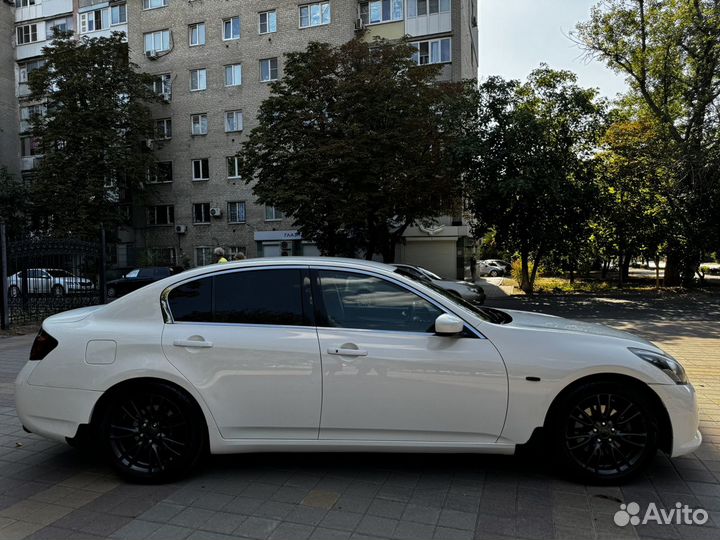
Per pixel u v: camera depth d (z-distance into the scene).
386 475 3.59
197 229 32.44
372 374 3.37
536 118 18.34
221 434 3.46
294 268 3.68
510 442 3.36
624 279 28.47
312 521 2.97
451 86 20.67
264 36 30.45
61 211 28.02
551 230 19.55
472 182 19.00
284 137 19.03
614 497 3.24
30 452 4.17
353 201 17.80
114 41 30.22
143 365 3.44
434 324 3.50
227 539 2.80
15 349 9.14
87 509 3.17
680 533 2.83
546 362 3.33
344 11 28.70
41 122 29.73
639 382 3.35
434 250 28.22
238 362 3.44
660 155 20.00
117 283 21.75
